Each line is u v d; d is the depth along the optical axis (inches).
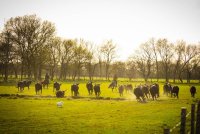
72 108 1253.1
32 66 3860.7
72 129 817.5
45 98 1692.9
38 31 3612.2
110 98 1734.7
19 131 780.6
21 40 3533.5
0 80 3700.8
